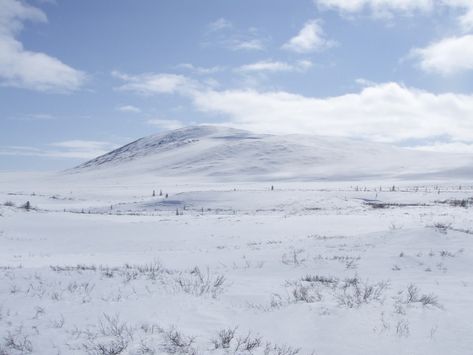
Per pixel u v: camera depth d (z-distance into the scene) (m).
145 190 114.62
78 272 11.70
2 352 6.05
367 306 7.80
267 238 27.44
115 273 11.66
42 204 69.94
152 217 43.28
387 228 29.59
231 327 6.93
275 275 12.38
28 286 9.73
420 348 6.12
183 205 61.88
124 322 7.07
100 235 30.12
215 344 6.21
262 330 6.82
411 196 63.47
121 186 146.38
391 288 9.68
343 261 14.09
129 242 27.23
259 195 64.81
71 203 74.44
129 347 6.14
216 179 169.00
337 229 30.70
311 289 9.52
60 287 9.59
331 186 112.56
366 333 6.59
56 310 7.72
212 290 9.45
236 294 9.00
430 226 19.88
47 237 29.09
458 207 47.47
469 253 14.92
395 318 7.16
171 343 6.26
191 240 27.45
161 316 7.40
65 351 6.07
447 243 16.56
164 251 21.50
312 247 18.11
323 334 6.60
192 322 7.14
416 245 16.44
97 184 171.25
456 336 6.48
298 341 6.40
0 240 27.09
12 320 7.21
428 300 8.25
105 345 6.18
